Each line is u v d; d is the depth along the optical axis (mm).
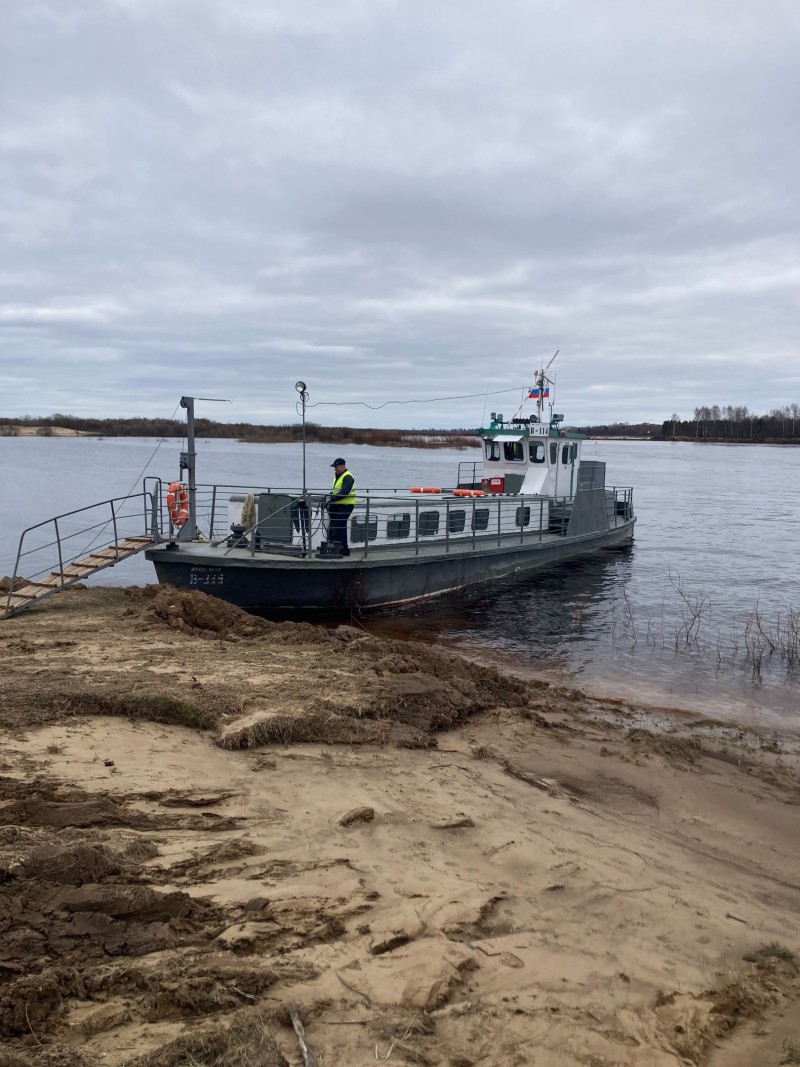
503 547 18344
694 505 45969
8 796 5156
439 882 4672
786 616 15750
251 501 14961
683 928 4508
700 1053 3428
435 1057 3123
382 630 14492
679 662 12359
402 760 6914
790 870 5609
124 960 3443
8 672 7973
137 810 5188
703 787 7098
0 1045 2869
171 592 12570
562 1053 3262
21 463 76188
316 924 3984
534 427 22203
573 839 5609
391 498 17969
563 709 9461
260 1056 2932
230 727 6957
